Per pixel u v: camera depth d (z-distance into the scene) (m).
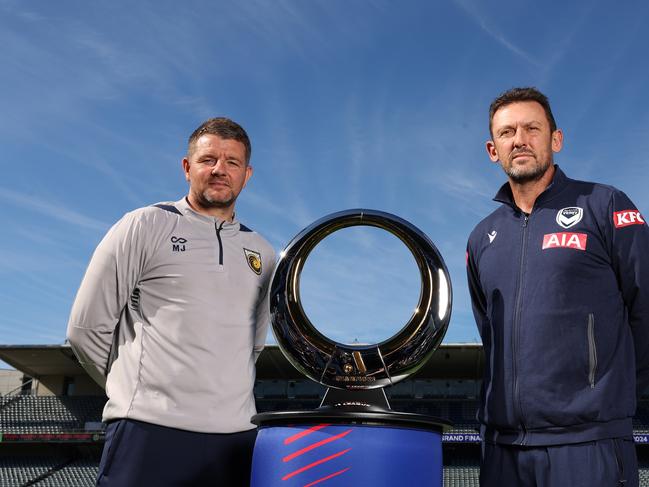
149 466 1.96
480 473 2.27
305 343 1.74
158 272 2.15
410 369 1.69
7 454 22.83
